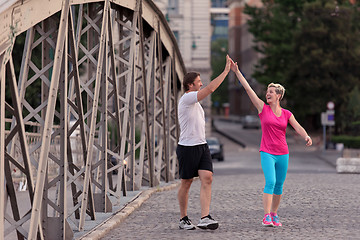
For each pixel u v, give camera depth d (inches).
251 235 438.3
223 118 5964.6
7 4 307.4
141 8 699.4
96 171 606.5
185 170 462.3
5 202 346.0
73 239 425.1
